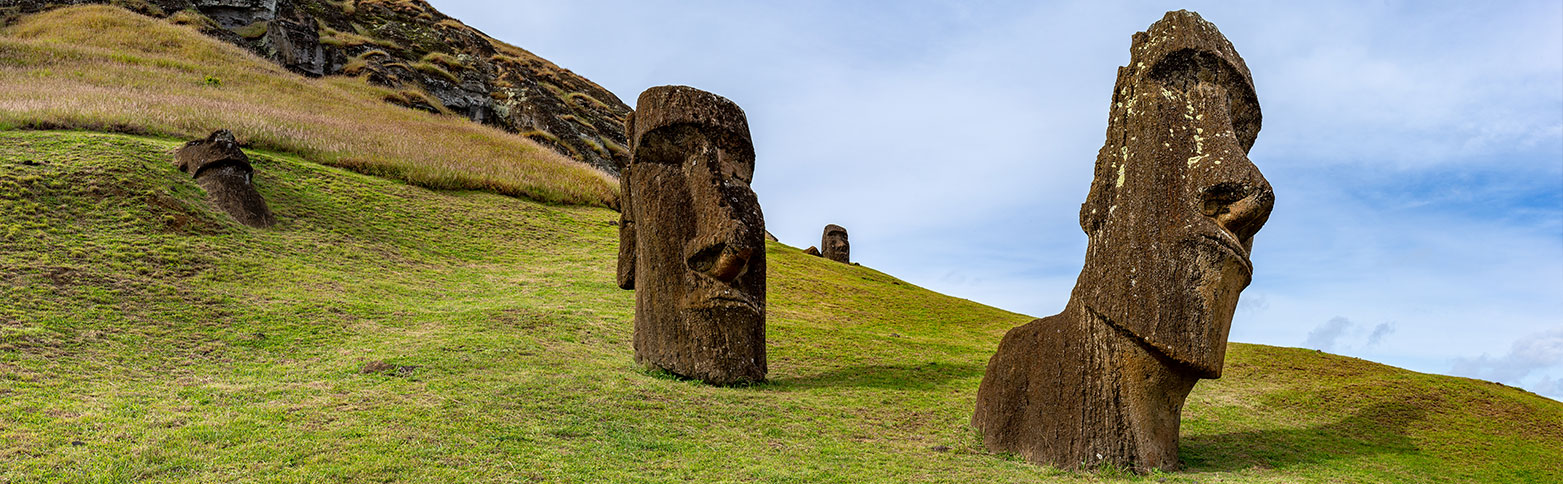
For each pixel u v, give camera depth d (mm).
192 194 21297
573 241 28000
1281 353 17875
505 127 58688
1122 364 9648
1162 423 9773
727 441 10375
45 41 42594
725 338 13578
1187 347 9211
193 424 9391
